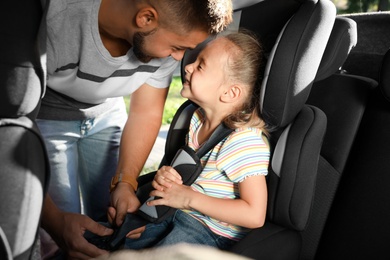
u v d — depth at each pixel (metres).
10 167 0.83
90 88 1.34
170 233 1.32
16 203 0.82
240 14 1.40
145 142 1.55
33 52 0.88
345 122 1.42
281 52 1.18
